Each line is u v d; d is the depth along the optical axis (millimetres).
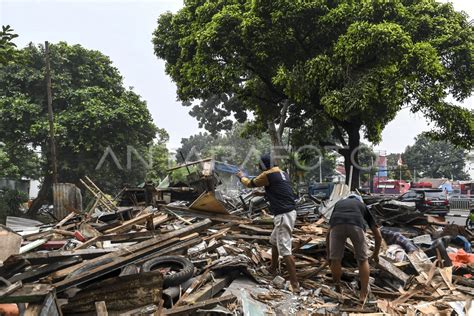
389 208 10805
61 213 14234
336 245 5301
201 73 18109
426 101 15047
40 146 26531
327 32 15930
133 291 4242
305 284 5707
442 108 15734
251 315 4480
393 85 14172
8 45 8383
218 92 18641
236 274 5922
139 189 15766
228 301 4727
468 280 5984
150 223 8539
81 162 25531
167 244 5582
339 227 5238
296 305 5008
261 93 20500
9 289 3508
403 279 5684
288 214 5547
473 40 16891
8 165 24406
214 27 16875
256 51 16359
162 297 4543
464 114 16172
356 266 6402
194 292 4848
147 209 11836
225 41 16797
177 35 22469
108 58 29359
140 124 27422
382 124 18266
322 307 4945
